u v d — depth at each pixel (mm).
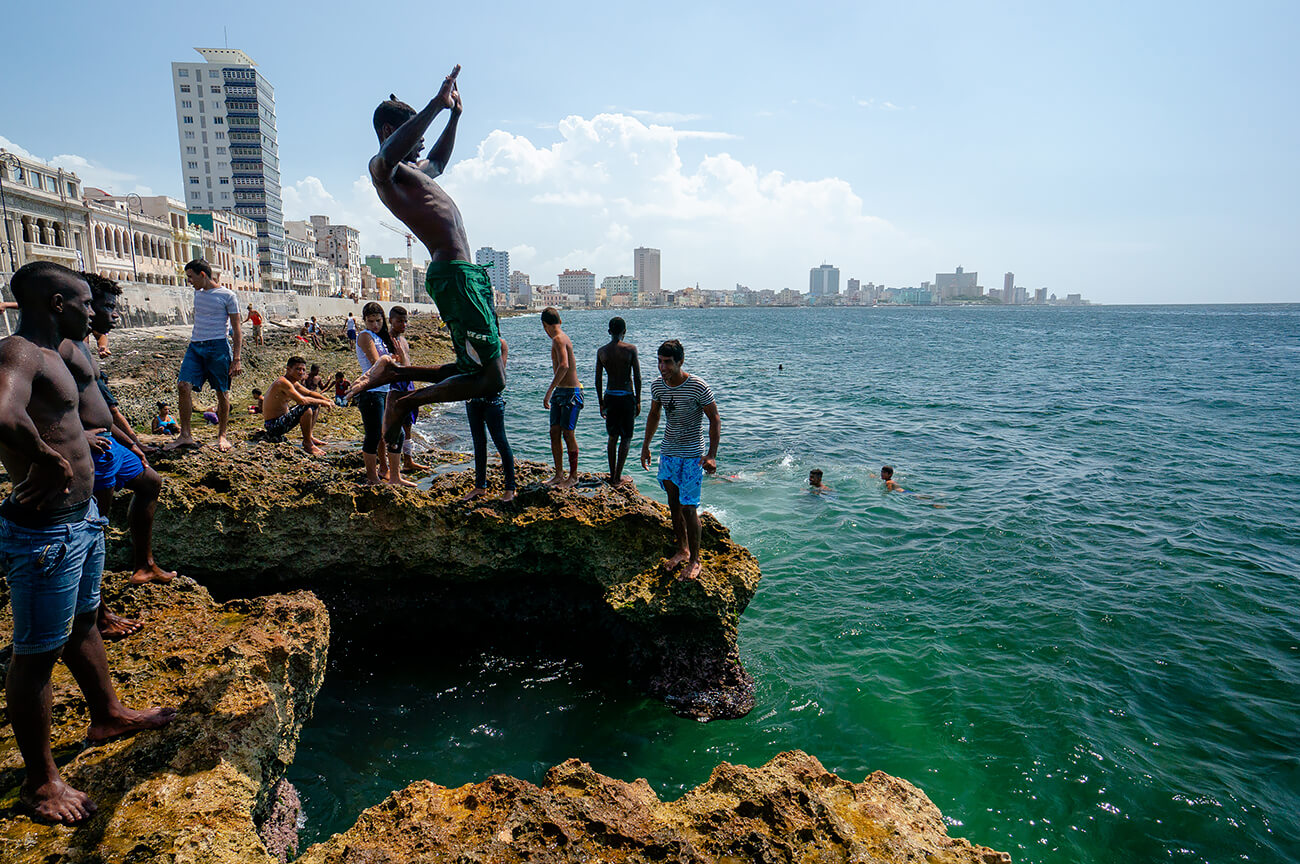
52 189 49281
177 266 69312
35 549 3172
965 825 5469
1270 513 13555
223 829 3420
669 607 7098
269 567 7699
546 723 6699
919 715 6848
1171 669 7688
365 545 7711
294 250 123125
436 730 6527
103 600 5195
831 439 21359
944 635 8438
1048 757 6219
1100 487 15609
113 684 4246
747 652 8039
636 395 8492
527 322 166500
